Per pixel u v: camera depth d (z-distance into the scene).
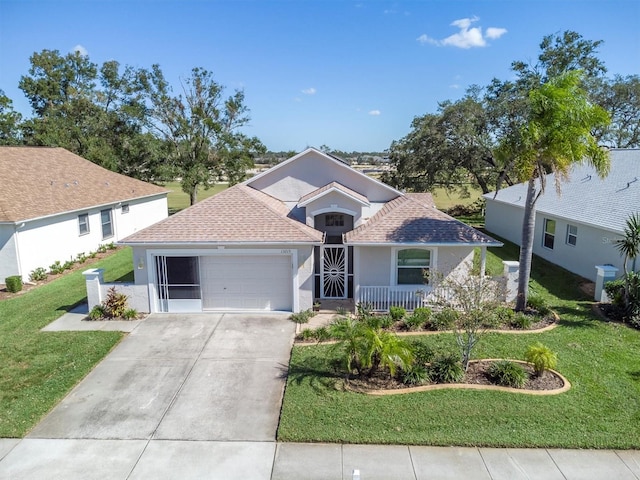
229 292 16.20
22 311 16.31
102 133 42.31
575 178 24.45
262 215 16.38
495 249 26.14
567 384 10.55
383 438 8.68
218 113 42.66
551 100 13.98
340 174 19.25
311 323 15.12
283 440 8.77
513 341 13.12
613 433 8.75
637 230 14.52
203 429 9.23
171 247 15.68
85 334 14.11
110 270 21.95
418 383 10.65
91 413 9.84
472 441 8.55
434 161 39.00
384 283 16.59
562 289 18.31
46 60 46.50
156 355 12.72
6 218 18.58
